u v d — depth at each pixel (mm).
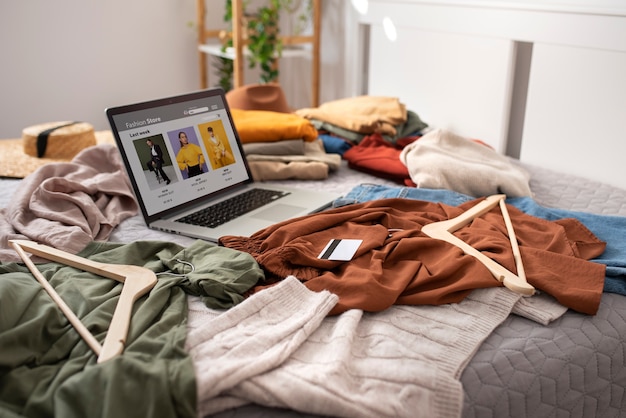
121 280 1128
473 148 1809
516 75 2162
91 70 3053
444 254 1193
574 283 1138
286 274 1146
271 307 1034
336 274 1166
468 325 1031
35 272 1133
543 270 1150
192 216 1474
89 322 984
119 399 802
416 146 1758
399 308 1080
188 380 831
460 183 1601
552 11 1892
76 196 1478
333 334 973
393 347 949
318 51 3002
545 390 992
